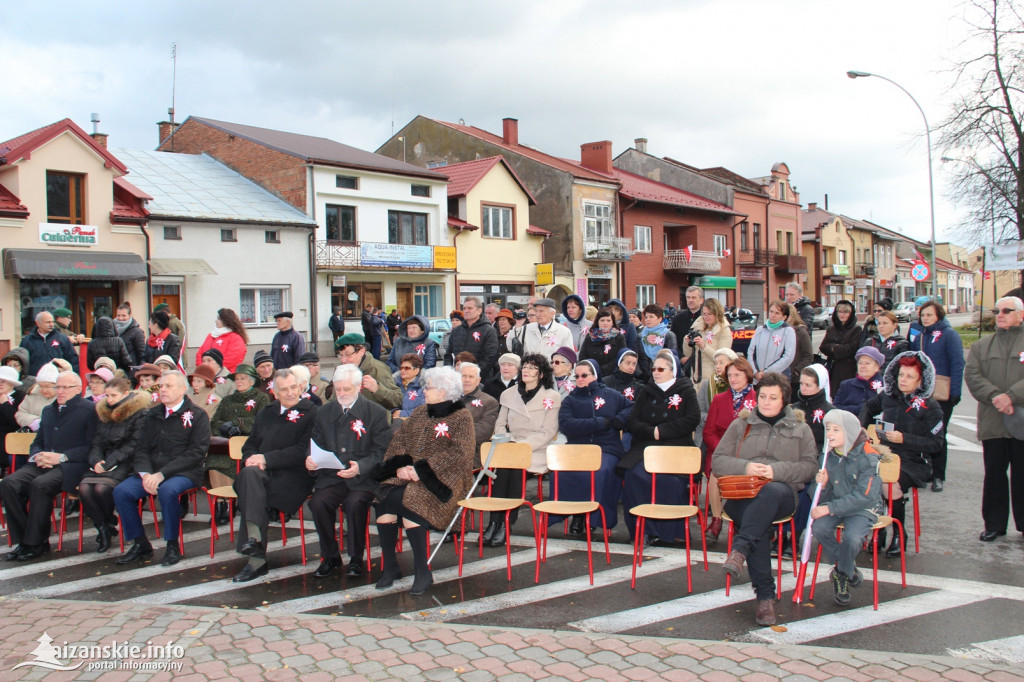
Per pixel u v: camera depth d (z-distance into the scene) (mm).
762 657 4266
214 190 26109
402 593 5652
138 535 6668
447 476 5770
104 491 6828
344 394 6336
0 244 19281
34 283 19984
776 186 48312
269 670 4219
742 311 12125
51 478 6922
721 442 5797
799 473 5285
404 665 4250
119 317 12195
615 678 4035
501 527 6961
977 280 66688
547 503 6199
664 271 39750
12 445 7816
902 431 6461
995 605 5113
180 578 6152
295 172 26562
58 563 6648
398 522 5953
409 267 28438
